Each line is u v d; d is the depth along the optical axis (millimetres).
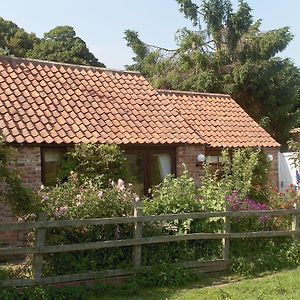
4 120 12766
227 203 10117
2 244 11539
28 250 7922
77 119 14133
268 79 30859
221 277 9469
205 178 12789
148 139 14484
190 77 31828
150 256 9242
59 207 8641
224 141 17391
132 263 8977
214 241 9930
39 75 15555
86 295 8062
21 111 13414
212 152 17109
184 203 10062
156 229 9469
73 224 8297
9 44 42719
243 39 32219
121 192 9531
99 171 13109
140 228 8984
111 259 8859
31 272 8211
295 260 10312
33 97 14289
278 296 7914
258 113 32250
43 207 8414
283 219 10969
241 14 32125
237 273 9688
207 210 10172
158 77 34312
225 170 14867
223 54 31859
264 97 31781
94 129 14000
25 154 12406
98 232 8844
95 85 16406
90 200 8938
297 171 21031
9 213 11711
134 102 16391
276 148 18859
